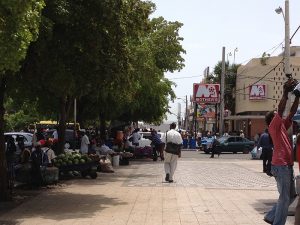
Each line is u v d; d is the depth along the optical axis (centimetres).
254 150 3544
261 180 1942
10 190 1414
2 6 816
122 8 1286
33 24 877
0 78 1252
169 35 2808
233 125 6756
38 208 1216
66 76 1270
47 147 1730
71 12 1198
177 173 2228
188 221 1049
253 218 1084
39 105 2227
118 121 4434
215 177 2056
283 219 852
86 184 1738
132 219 1069
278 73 5519
